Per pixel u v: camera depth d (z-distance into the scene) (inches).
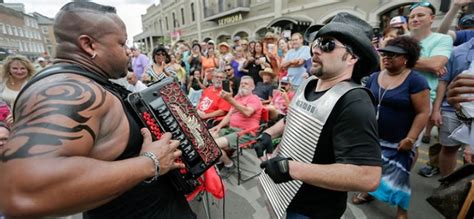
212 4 704.4
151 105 33.5
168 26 1072.8
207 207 81.0
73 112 22.9
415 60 67.9
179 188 37.8
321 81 43.7
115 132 28.2
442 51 81.8
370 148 33.8
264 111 119.8
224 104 135.3
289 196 44.1
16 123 22.6
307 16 415.5
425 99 67.1
